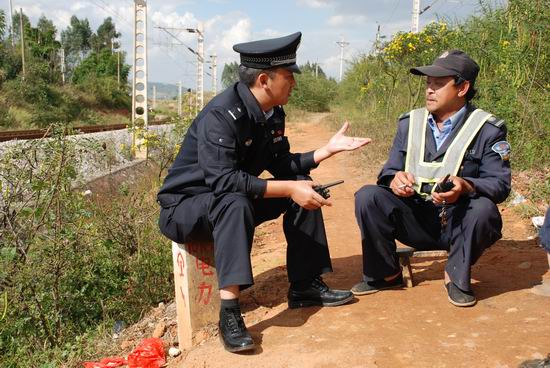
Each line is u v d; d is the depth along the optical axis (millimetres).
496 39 7906
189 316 3104
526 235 4383
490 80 7465
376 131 12133
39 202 4586
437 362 2414
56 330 4230
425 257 4066
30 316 4242
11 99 28484
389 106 13133
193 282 3098
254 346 2670
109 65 54188
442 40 10852
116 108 42844
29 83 31156
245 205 2668
